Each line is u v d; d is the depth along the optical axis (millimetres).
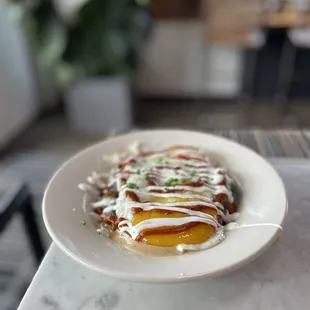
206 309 261
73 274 290
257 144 468
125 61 1294
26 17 1210
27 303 267
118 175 351
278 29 1330
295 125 1385
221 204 312
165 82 1636
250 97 1588
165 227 280
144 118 1498
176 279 240
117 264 255
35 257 642
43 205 311
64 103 1530
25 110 1431
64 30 1227
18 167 1098
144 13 1251
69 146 1291
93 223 310
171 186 324
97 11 1205
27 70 1432
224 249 267
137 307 265
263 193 325
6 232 817
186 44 1534
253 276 285
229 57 1527
